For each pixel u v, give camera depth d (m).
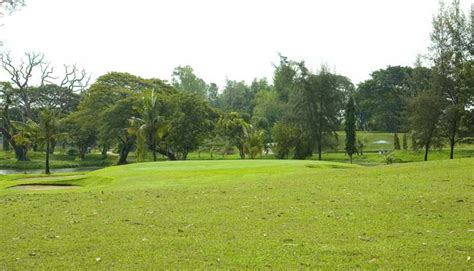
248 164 30.02
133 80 68.88
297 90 65.88
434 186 14.90
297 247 8.22
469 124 47.91
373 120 104.12
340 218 10.62
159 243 8.83
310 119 64.38
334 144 66.81
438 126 50.19
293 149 60.66
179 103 59.94
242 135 59.16
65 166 64.81
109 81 66.69
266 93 102.88
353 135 60.28
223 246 8.45
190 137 58.19
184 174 24.83
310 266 7.14
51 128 49.06
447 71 50.38
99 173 28.11
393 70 99.81
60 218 11.93
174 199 14.91
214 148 65.44
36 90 83.56
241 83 137.62
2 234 9.98
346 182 17.47
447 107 49.44
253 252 7.98
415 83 58.56
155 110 50.38
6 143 86.75
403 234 8.91
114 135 59.47
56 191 20.59
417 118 50.28
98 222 11.19
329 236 8.97
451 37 51.59
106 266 7.46
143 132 49.59
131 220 11.32
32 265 7.60
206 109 65.56
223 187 17.98
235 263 7.39
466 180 15.86
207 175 24.27
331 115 64.62
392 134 93.69
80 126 68.00
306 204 12.80
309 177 20.25
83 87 85.94
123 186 20.92
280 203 13.16
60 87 84.88
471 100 48.34
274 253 7.88
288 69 67.06
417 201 12.28
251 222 10.60
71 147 96.31
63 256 8.12
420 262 7.14
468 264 6.99
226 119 62.28
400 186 15.39
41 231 10.24
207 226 10.32
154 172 26.12
